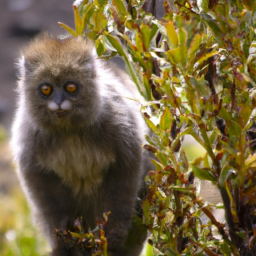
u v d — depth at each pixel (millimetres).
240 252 6277
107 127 8195
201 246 6375
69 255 8258
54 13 39531
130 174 8266
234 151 5957
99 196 8648
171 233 6496
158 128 6367
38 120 8055
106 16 6883
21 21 38781
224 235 6309
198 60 6090
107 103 8297
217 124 6453
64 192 8664
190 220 6527
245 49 5969
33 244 12328
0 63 35812
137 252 8797
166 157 6371
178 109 6109
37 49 8227
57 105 7738
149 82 6574
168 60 6195
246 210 6160
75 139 8195
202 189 7086
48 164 8328
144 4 7254
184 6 6230
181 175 6414
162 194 6488
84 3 7117
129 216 8352
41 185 8500
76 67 7898
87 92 7945
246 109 5793
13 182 22547
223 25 5922
